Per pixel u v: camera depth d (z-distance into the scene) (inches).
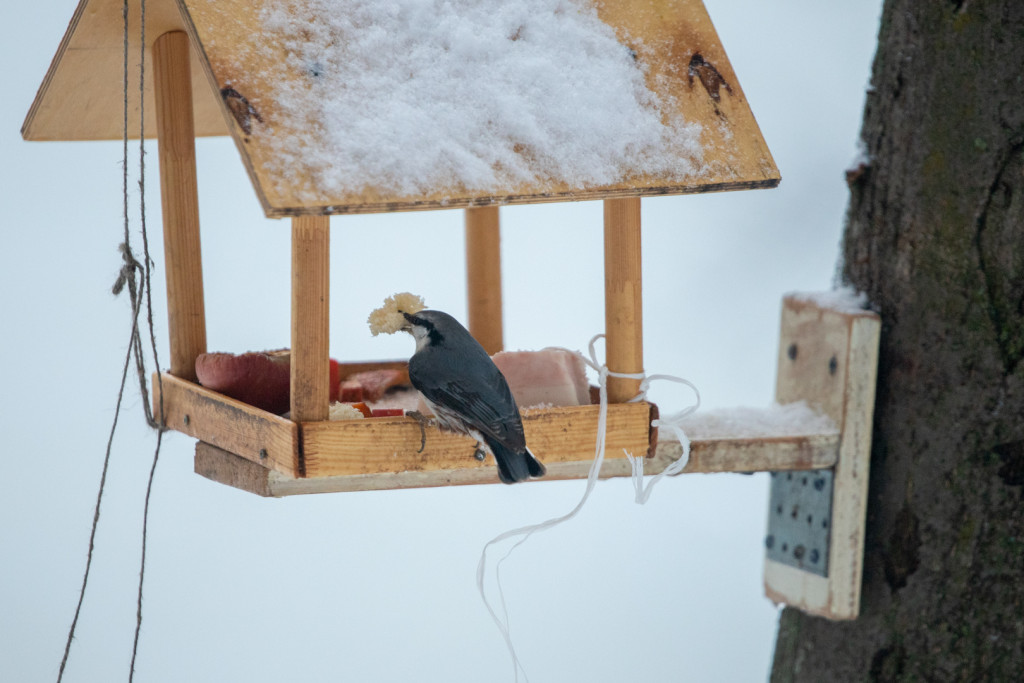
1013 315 196.1
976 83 198.2
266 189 150.4
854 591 205.8
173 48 198.1
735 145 178.7
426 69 171.8
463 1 181.8
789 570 215.3
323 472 167.6
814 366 208.4
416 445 173.3
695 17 190.2
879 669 205.9
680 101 180.9
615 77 180.4
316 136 158.6
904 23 205.9
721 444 196.9
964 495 198.8
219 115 239.5
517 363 189.3
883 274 207.0
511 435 169.6
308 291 166.9
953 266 199.2
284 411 193.0
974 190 197.9
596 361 187.8
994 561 197.6
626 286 184.2
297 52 166.4
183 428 197.0
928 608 201.5
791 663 223.3
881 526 205.9
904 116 205.3
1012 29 196.5
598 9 187.5
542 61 178.1
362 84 166.6
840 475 203.6
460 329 177.5
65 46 196.1
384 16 175.2
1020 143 195.3
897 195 205.8
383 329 177.0
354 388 219.9
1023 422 195.8
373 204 154.6
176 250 203.3
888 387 205.2
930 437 200.8
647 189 171.0
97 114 218.2
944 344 199.6
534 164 167.8
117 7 187.8
